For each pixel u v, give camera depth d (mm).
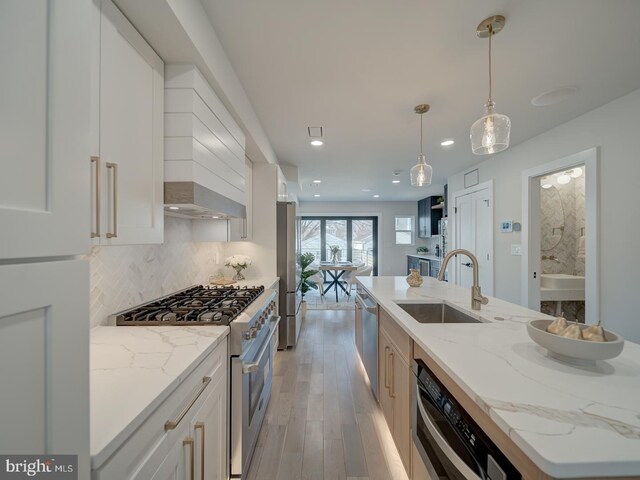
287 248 3262
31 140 449
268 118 2561
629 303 2150
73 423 502
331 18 1401
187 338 1184
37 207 455
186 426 937
